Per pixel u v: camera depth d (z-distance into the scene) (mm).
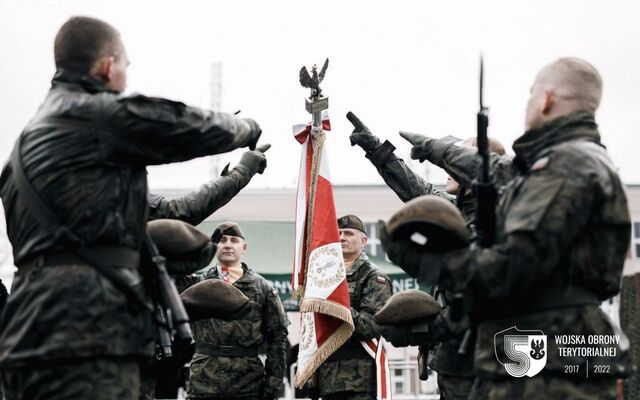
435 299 5402
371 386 7113
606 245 3453
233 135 3820
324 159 6629
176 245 4047
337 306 6504
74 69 3803
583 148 3482
